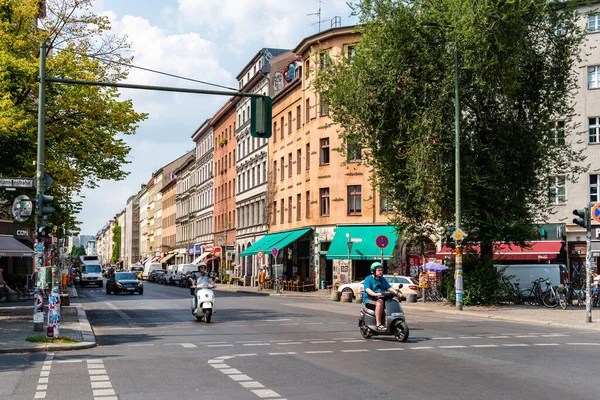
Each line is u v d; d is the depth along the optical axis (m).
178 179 123.31
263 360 13.20
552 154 31.89
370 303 17.06
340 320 23.73
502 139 30.80
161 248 137.88
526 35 30.56
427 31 30.11
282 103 62.56
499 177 30.89
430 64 30.03
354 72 31.69
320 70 34.62
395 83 30.73
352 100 31.41
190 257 107.62
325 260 52.28
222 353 14.42
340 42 51.69
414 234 34.22
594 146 41.59
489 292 31.30
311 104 54.38
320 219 52.50
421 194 30.59
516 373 11.37
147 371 11.93
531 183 31.86
